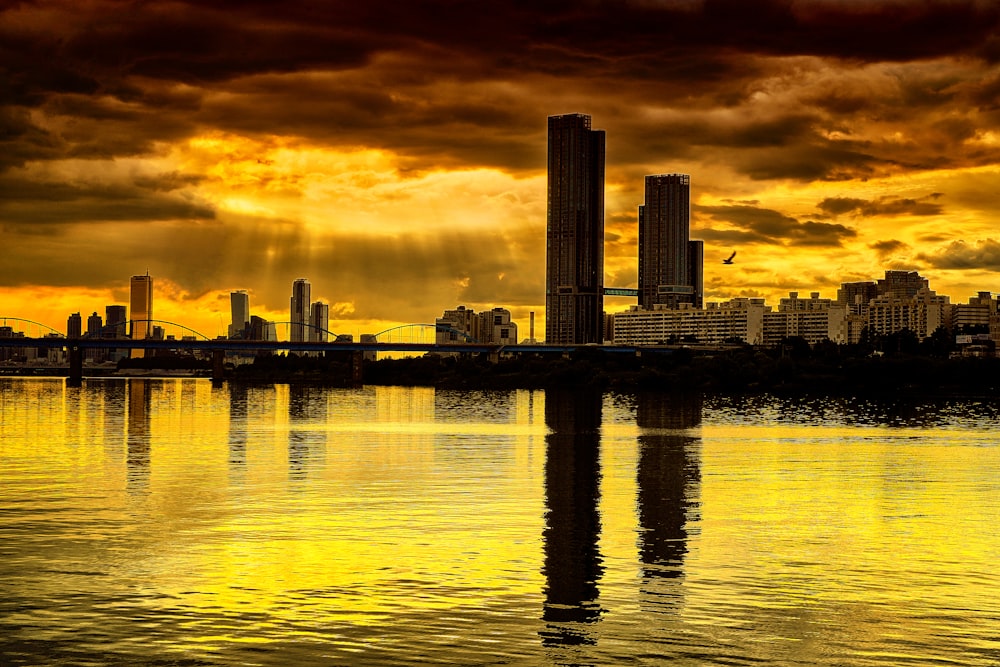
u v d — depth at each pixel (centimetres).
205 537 8631
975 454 16312
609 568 7581
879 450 16912
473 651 5797
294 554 7981
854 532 9069
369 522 9362
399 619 6331
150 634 6059
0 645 5884
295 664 5612
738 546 8412
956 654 5812
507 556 7944
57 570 7462
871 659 5731
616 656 5731
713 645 5912
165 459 14662
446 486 11856
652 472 13412
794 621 6341
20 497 10825
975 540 8738
